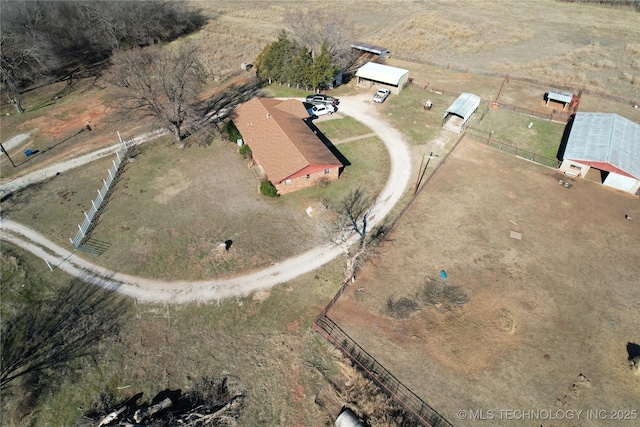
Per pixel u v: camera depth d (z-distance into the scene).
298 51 64.69
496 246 37.72
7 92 60.28
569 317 31.86
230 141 53.16
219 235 39.56
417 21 92.44
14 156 51.41
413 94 64.12
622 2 99.25
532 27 89.50
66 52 77.50
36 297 34.41
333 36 67.88
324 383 28.48
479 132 54.53
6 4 67.25
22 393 28.27
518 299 33.16
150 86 49.06
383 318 32.12
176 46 82.12
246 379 28.81
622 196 43.25
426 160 49.09
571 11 98.56
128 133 55.41
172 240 39.16
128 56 54.09
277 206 42.88
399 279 34.97
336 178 46.31
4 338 31.73
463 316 32.00
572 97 59.94
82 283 35.38
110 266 36.88
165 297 34.16
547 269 35.53
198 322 32.31
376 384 28.02
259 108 53.28
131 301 33.88
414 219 40.72
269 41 84.62
